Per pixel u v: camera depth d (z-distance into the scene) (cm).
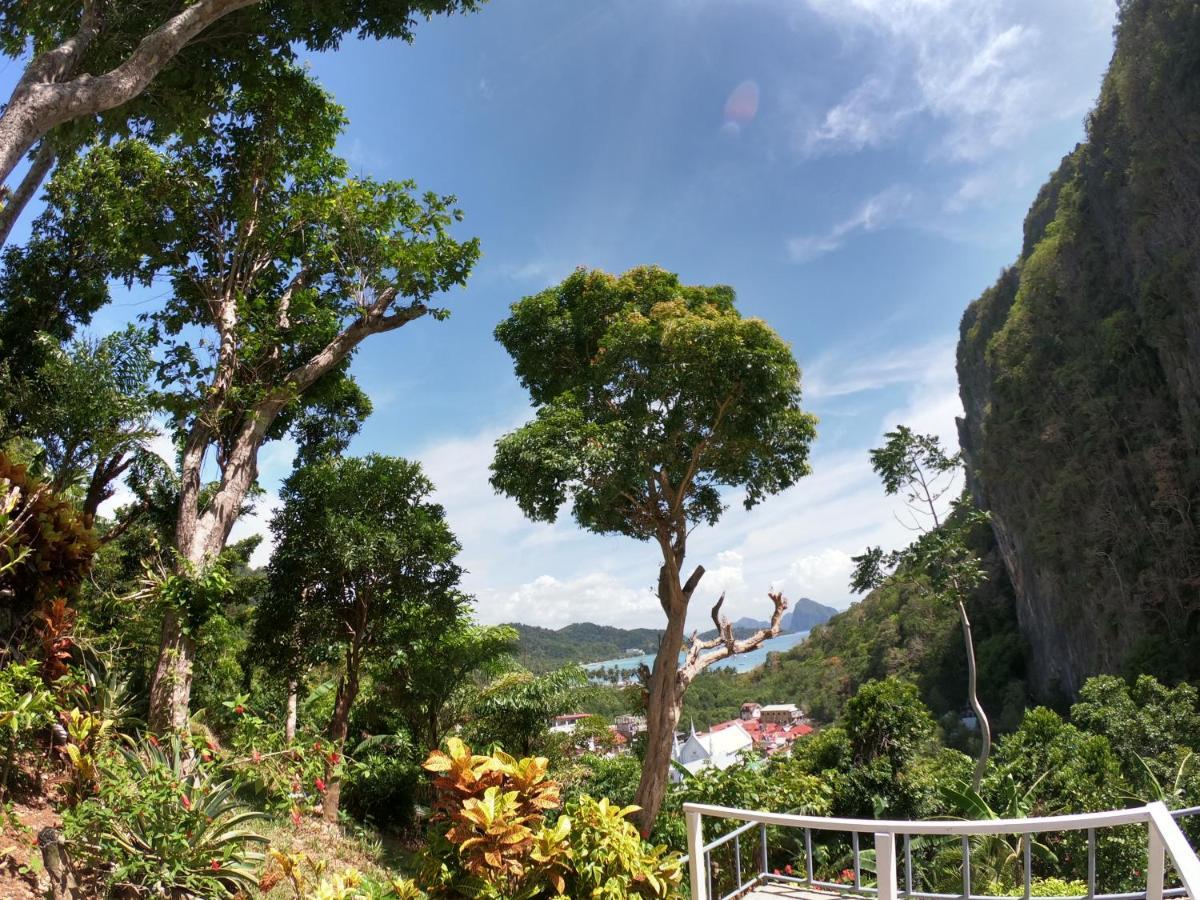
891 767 1678
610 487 1305
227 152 1336
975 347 8975
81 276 1458
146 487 1276
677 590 1470
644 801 1310
